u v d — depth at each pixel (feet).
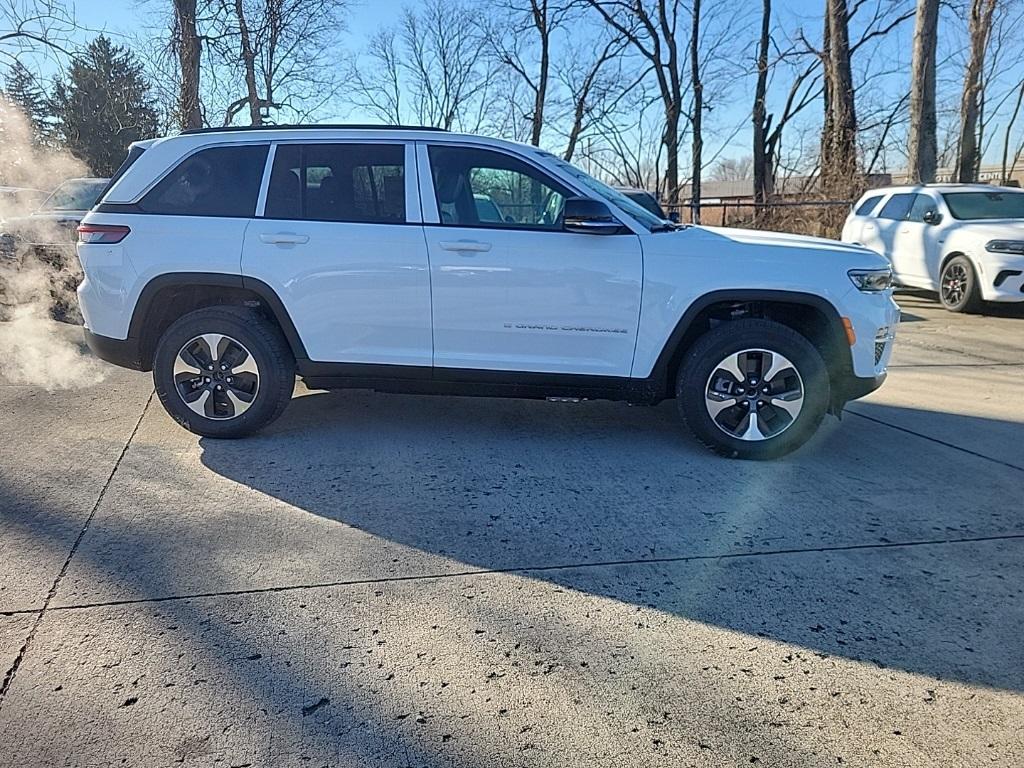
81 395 17.87
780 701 7.17
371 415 16.47
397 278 13.61
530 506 11.59
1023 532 10.87
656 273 13.30
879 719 6.94
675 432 15.55
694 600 8.95
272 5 50.88
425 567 9.64
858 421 16.57
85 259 14.17
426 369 13.98
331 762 6.29
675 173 87.30
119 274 13.91
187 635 8.04
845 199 52.75
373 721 6.79
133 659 7.61
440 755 6.40
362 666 7.57
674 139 86.63
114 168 63.57
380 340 13.91
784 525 11.03
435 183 13.79
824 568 9.76
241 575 9.35
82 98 58.29
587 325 13.52
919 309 34.47
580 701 7.12
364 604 8.74
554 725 6.79
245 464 13.24
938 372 21.67
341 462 13.39
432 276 13.55
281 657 7.69
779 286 13.12
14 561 9.58
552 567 9.70
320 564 9.66
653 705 7.08
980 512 11.57
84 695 7.04
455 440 14.79
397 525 10.84
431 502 11.68
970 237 32.09
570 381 13.84
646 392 13.88
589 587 9.22
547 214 13.78
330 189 13.89
